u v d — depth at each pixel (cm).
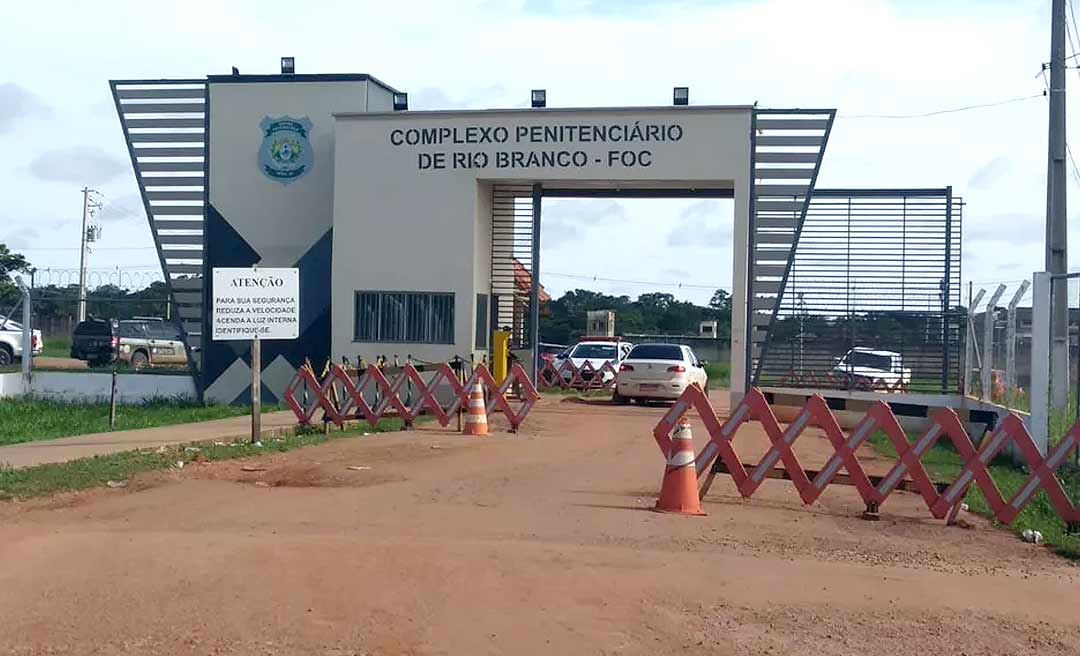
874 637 698
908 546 993
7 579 795
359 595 759
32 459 1432
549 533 984
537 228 2578
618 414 2369
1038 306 1541
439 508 1105
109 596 753
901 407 1173
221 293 1593
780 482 1336
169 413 2294
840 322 2359
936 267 2370
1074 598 807
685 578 825
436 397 2136
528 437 1822
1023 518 1149
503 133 2450
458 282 2466
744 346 2359
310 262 2595
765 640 686
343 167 2502
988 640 697
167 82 2641
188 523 1019
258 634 678
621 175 2408
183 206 2652
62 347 4328
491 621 709
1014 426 1111
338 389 1995
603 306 7631
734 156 2370
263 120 2617
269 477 1320
